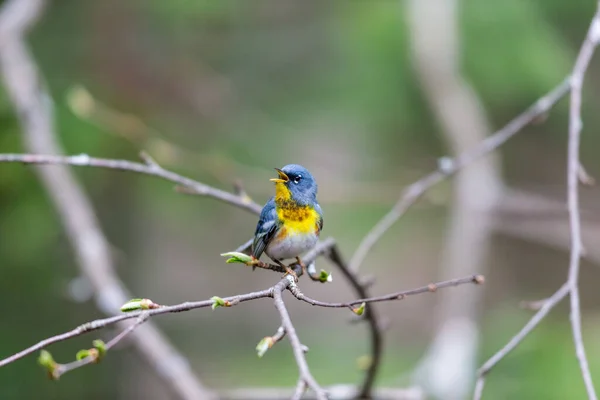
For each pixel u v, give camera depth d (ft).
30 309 40.01
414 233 50.03
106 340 33.60
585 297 47.93
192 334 51.93
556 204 37.78
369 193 39.55
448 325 33.19
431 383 30.60
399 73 40.78
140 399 44.27
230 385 43.32
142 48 42.16
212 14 42.47
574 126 20.39
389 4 41.98
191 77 42.73
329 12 45.21
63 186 30.48
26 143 30.94
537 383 33.40
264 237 20.45
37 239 37.27
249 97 43.80
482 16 39.47
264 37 44.80
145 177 39.73
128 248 45.50
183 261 53.26
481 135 36.47
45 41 41.22
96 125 37.81
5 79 31.63
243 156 42.04
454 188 37.63
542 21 40.88
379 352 22.58
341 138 43.47
